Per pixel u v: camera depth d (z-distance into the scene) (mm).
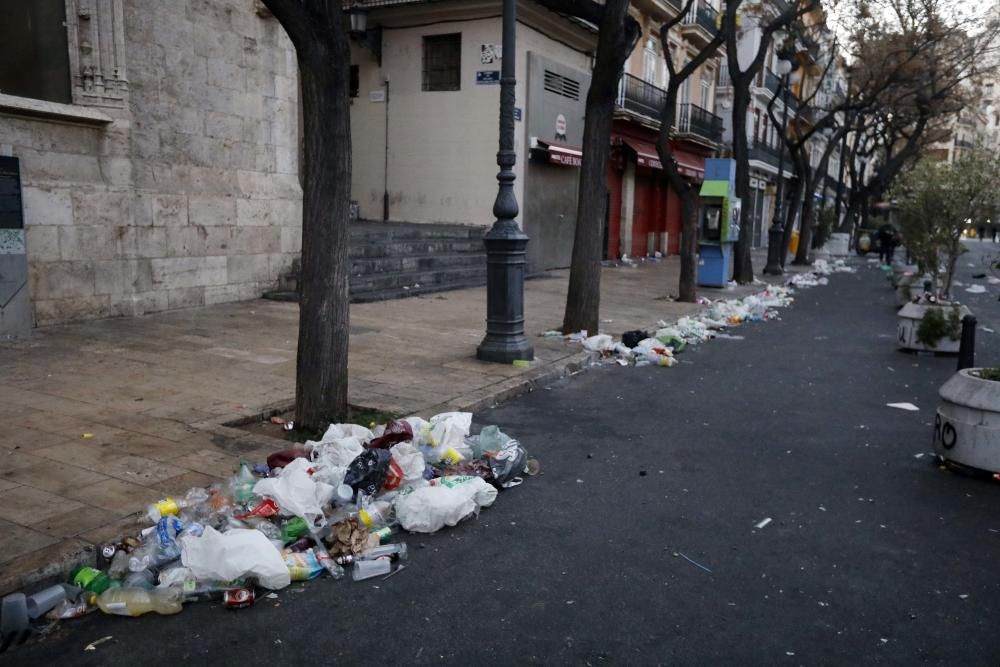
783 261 27188
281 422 5906
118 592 3340
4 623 3043
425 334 9922
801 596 3590
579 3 9133
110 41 9328
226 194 11273
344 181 5500
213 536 3529
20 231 8188
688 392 7801
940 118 37125
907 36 20812
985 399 5117
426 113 18938
